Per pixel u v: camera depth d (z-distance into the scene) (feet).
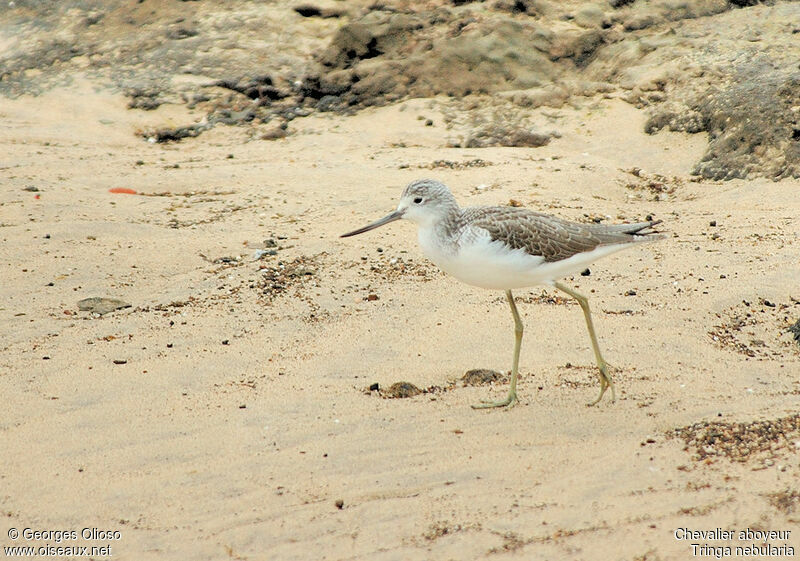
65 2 88.69
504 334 39.34
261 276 45.44
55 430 31.22
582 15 79.10
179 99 76.02
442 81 74.84
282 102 75.97
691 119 67.10
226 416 32.24
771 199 56.49
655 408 32.37
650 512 26.07
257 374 35.68
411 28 78.33
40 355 37.06
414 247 49.14
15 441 30.48
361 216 53.26
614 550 24.63
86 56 81.56
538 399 33.68
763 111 63.16
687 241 50.21
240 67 78.54
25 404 32.96
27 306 41.73
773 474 27.45
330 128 72.38
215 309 41.88
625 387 34.37
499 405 33.24
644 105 70.28
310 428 31.45
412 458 29.63
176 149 69.92
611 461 28.86
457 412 32.78
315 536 25.76
